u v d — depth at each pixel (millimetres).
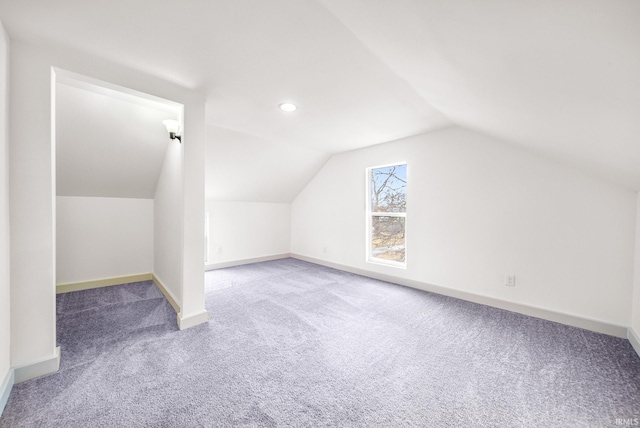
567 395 1445
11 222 1490
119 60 1741
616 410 1338
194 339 2037
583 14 660
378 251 4027
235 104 2443
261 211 4965
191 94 2191
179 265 2477
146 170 3221
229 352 1860
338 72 1857
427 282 3270
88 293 3109
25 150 1528
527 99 1364
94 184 3133
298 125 3027
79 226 3227
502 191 2682
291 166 4352
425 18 1015
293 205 5320
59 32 1452
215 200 4406
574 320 2283
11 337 1497
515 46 952
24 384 1488
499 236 2709
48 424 1227
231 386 1505
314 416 1293
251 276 3941
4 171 1400
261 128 3141
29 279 1549
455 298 2994
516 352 1879
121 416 1280
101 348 1893
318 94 2223
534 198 2494
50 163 1606
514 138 2279
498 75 1246
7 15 1305
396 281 3580
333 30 1405
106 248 3406
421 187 3312
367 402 1391
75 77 1720
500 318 2455
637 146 1287
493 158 2736
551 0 656
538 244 2480
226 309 2652
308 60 1721
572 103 1182
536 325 2311
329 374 1623
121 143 2795
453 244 3041
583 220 2256
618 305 2117
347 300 2928
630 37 660
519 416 1301
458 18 923
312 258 4914
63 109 2309
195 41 1538
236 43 1548
